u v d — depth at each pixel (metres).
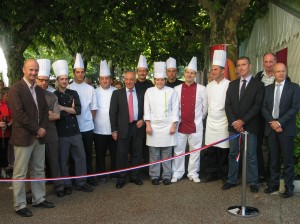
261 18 10.23
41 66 5.74
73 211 5.45
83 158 6.35
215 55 6.60
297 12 7.86
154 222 5.02
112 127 6.65
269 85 5.95
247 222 4.98
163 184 6.72
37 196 5.54
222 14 8.52
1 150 7.43
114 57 20.02
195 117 6.82
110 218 5.18
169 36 15.15
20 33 13.73
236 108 6.15
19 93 5.08
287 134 5.71
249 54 12.04
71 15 12.34
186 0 12.03
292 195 5.91
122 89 6.68
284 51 8.25
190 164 6.93
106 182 6.90
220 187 6.47
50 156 5.91
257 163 6.20
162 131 6.59
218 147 6.67
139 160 6.76
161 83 6.62
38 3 12.31
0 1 12.02
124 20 13.13
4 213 5.38
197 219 5.11
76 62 6.62
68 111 6.09
